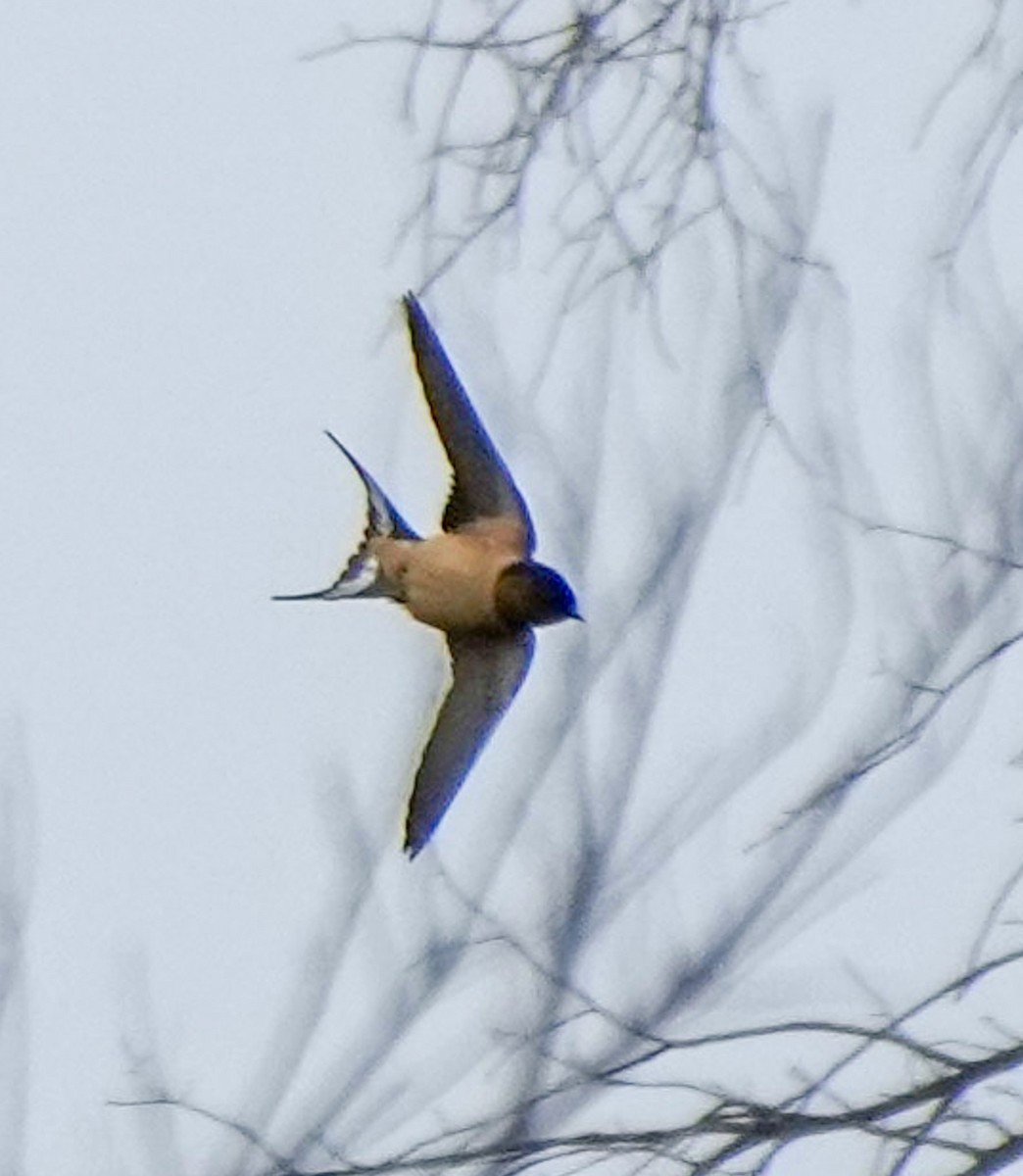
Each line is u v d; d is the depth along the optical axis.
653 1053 11.73
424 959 12.55
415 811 11.50
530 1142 11.52
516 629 11.59
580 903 12.67
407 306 11.98
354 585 11.66
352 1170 11.59
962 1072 11.74
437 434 11.90
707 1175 11.66
